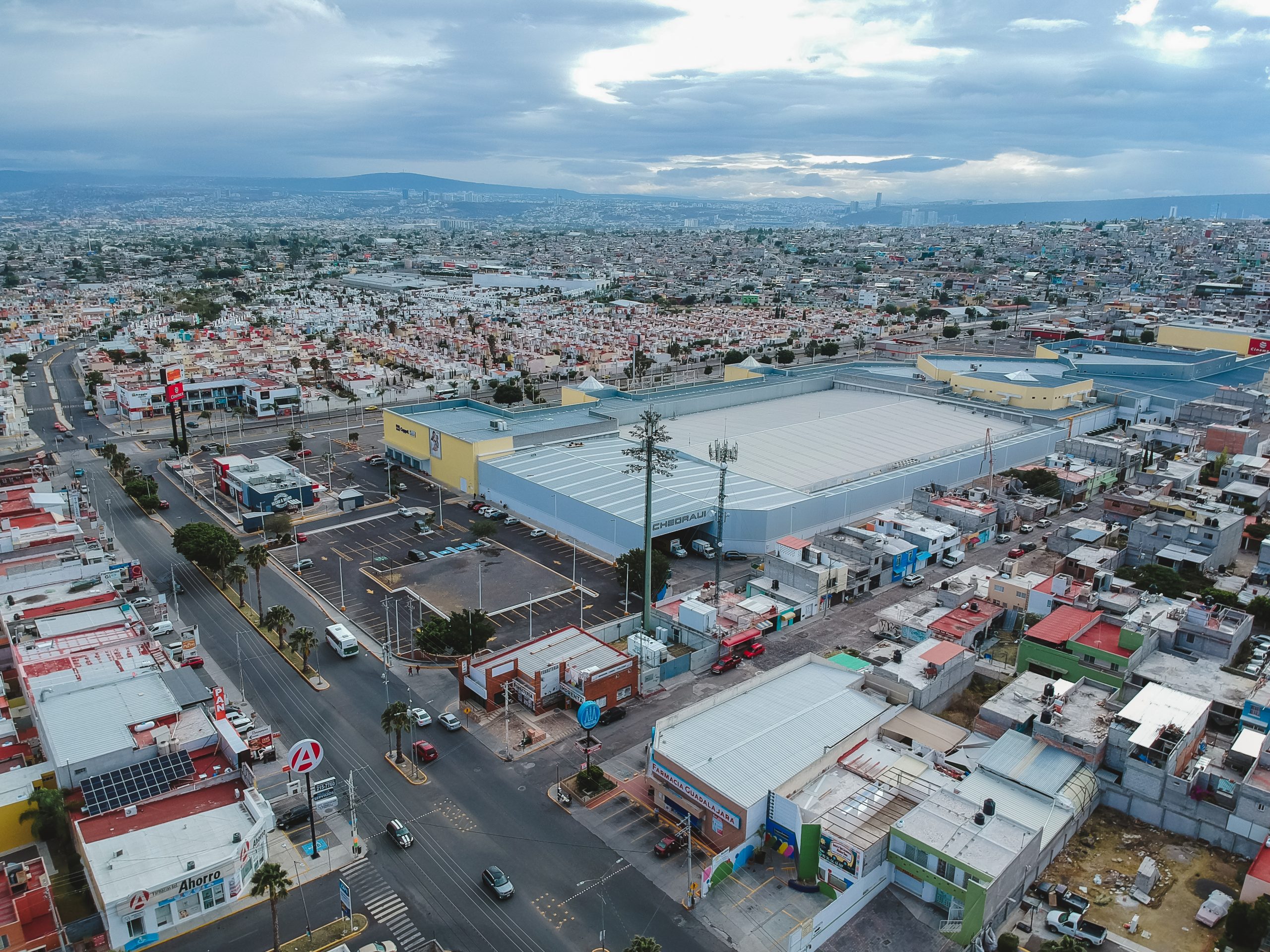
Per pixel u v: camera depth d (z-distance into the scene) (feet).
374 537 568.82
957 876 254.47
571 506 564.30
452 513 616.39
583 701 362.12
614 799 317.01
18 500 543.39
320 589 489.67
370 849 291.38
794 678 367.45
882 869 270.87
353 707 374.22
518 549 548.72
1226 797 292.40
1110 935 254.47
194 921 260.62
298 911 264.72
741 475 626.23
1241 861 285.02
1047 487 636.48
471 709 373.61
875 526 560.20
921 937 254.06
